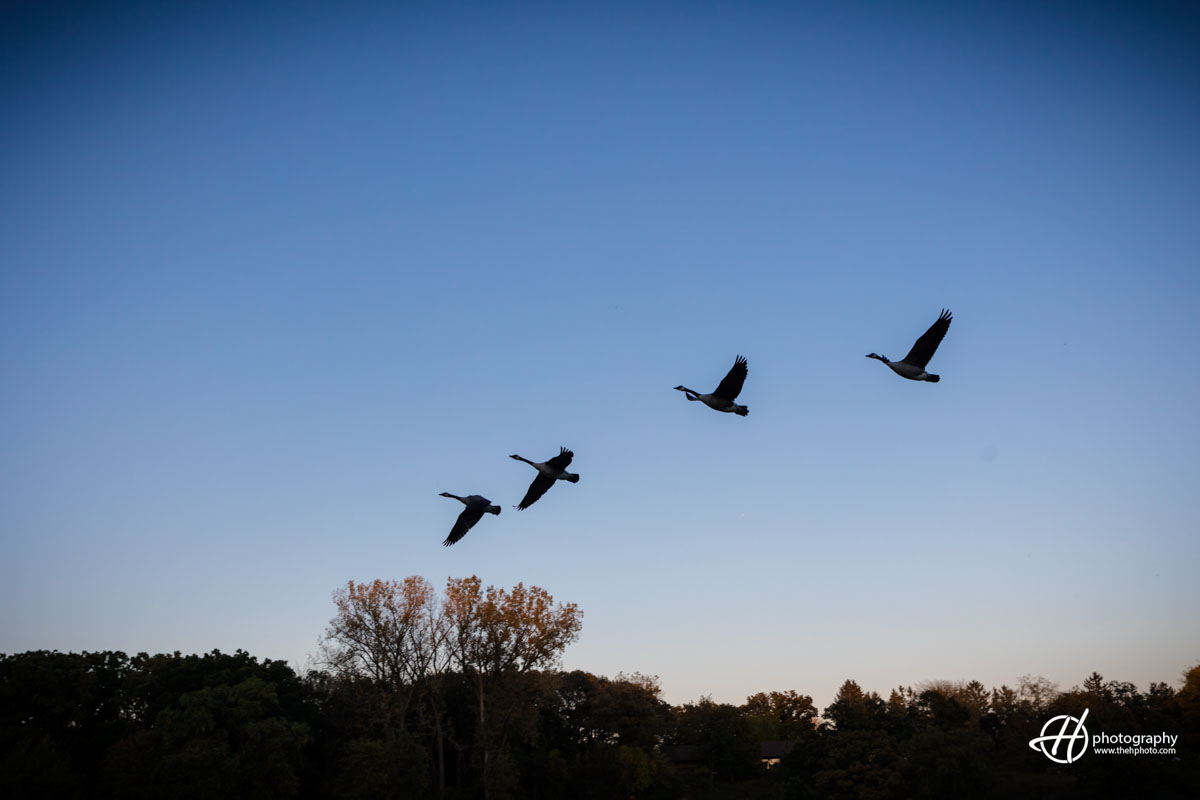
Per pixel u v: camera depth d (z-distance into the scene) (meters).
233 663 64.94
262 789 52.19
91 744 59.88
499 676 63.78
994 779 65.56
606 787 72.62
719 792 84.31
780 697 149.75
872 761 71.88
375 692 61.19
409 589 62.34
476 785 61.19
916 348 22.20
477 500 22.91
